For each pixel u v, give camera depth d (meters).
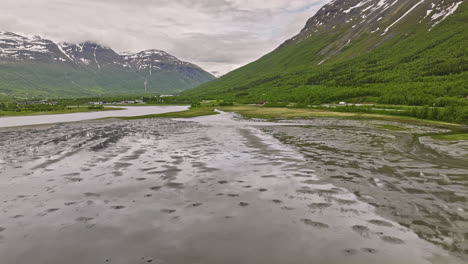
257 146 24.19
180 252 7.39
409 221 9.06
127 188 12.59
